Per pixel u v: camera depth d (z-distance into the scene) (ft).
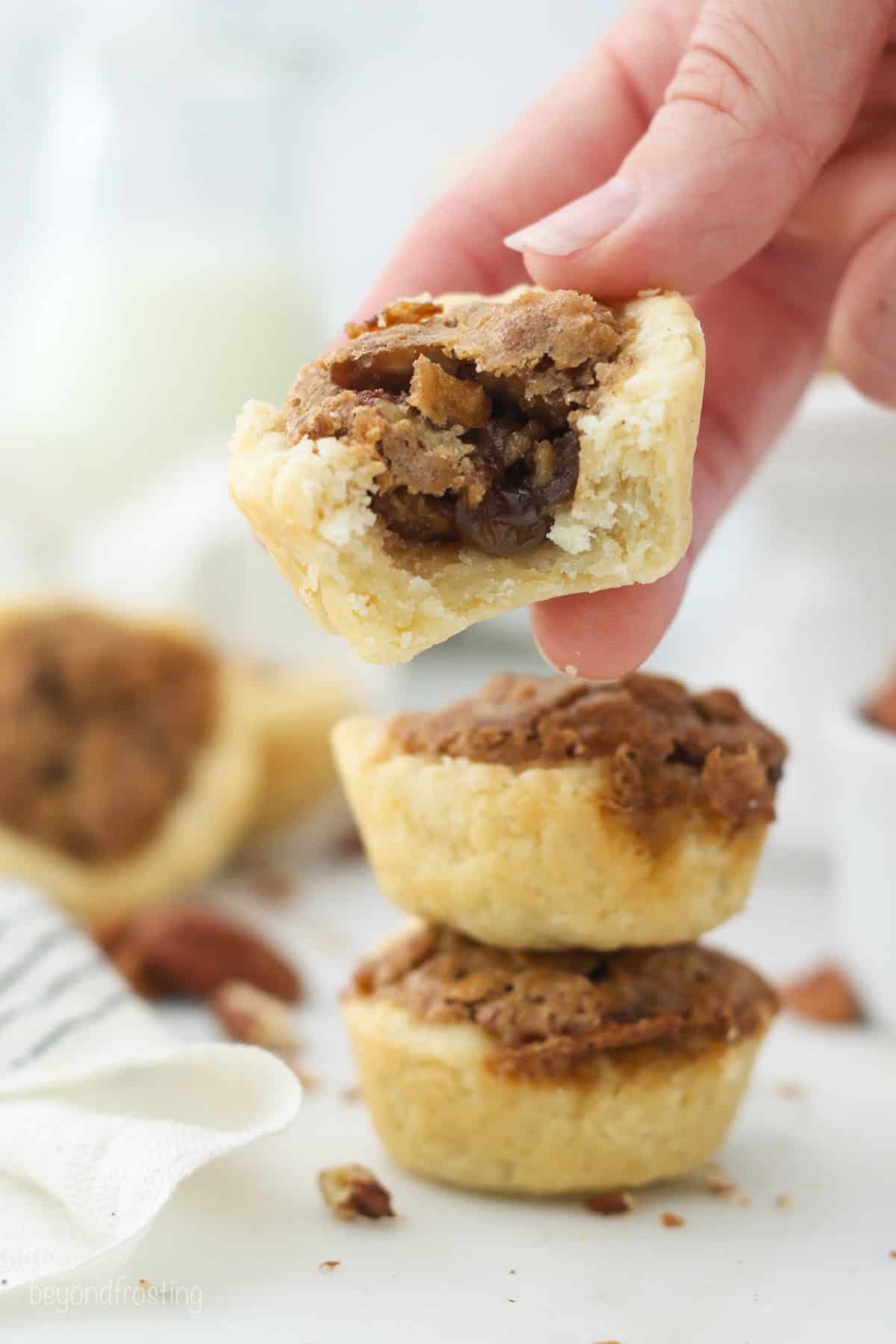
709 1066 0.81
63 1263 0.74
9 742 1.15
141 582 1.32
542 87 1.84
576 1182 0.81
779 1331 0.73
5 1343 0.71
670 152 0.78
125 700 1.18
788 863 1.20
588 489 0.72
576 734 0.81
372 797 0.83
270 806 1.22
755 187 0.79
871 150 0.87
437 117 1.88
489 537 0.73
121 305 1.56
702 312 0.93
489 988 0.82
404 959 0.85
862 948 0.98
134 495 1.58
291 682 1.26
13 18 1.75
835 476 1.12
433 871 0.81
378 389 0.74
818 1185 0.83
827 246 0.91
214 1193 0.80
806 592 1.16
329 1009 1.00
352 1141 0.85
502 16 1.83
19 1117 0.79
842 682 1.16
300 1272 0.75
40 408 1.57
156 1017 0.98
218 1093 0.82
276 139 1.62
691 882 0.81
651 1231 0.79
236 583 1.32
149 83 1.58
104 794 1.14
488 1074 0.80
